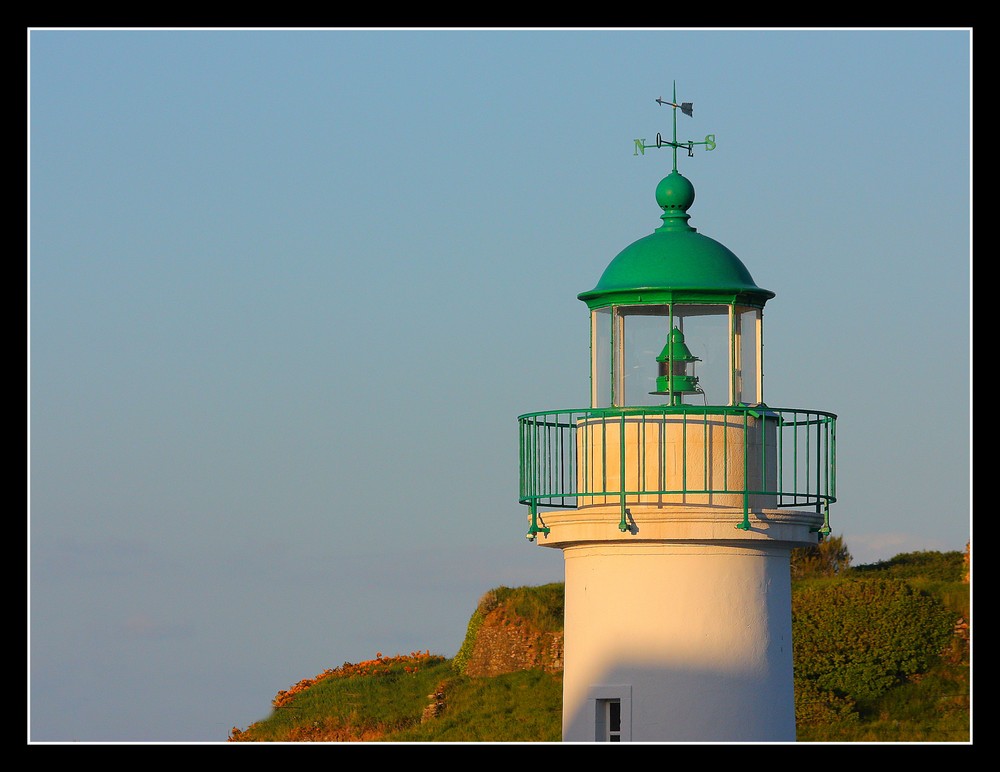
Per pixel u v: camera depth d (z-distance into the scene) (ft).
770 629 148.77
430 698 340.39
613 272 152.56
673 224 155.84
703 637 146.82
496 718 322.34
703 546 147.33
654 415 147.64
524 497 153.58
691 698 146.51
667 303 150.00
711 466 146.82
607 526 146.92
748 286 150.61
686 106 158.30
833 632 301.02
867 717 288.92
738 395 150.61
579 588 151.43
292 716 351.05
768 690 147.95
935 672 295.89
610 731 149.59
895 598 303.68
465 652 353.31
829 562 347.97
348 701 350.84
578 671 150.61
